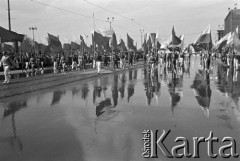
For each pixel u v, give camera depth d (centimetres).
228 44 3189
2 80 2081
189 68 3594
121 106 1081
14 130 753
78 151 589
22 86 1716
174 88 1609
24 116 918
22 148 614
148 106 1074
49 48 3534
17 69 3144
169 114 927
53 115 930
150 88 1627
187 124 793
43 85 1772
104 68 3838
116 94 1405
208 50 3491
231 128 748
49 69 3416
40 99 1255
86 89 1608
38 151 593
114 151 586
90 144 631
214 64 4334
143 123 809
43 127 780
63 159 548
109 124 804
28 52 3328
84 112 973
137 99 1244
